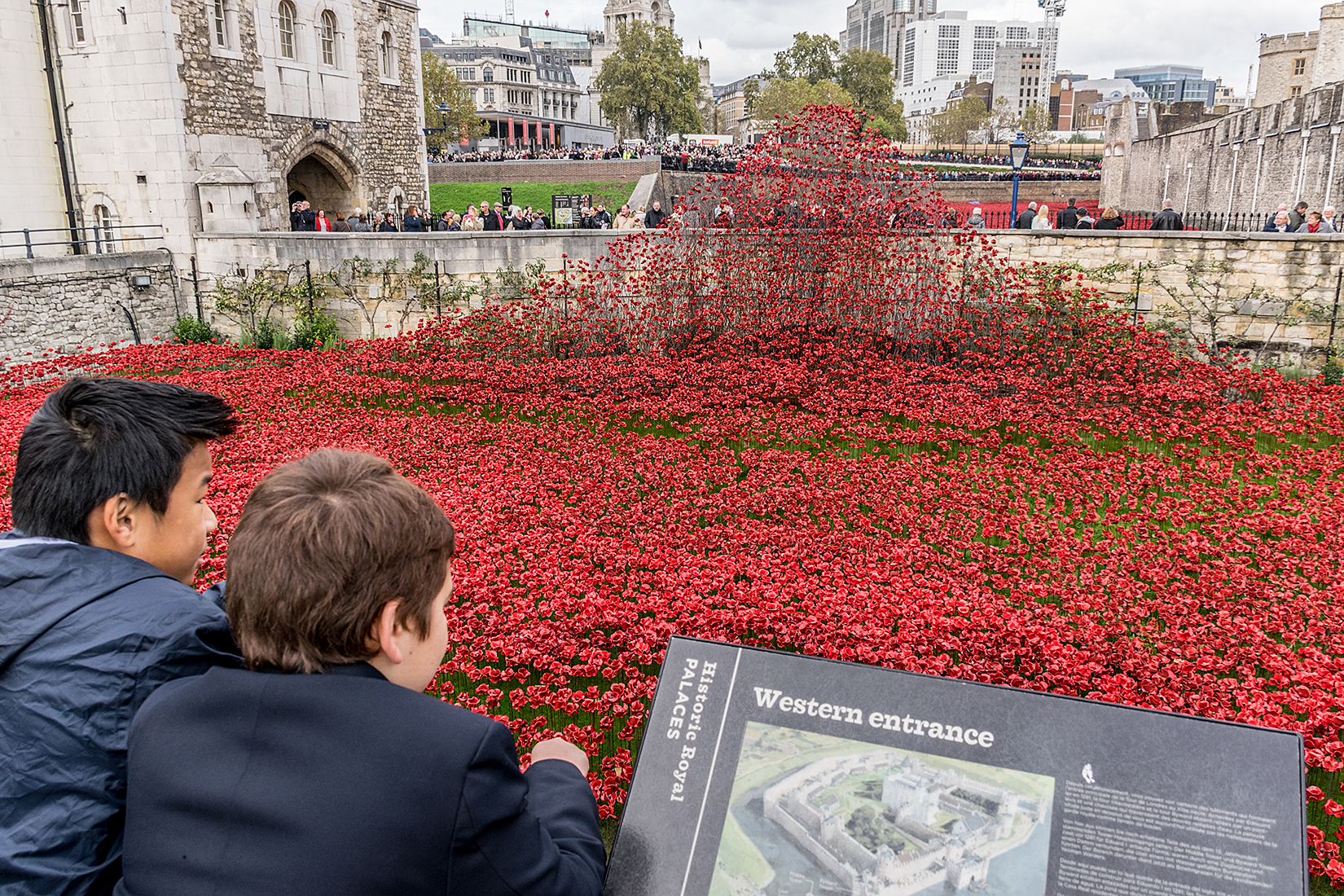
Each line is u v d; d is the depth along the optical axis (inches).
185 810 46.6
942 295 523.2
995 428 405.4
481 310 589.9
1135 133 1718.8
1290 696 171.3
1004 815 51.5
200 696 49.9
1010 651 192.1
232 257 679.1
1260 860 48.9
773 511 291.4
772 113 3299.7
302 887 43.6
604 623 206.4
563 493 314.3
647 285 552.4
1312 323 496.4
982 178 1884.8
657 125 3196.4
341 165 916.0
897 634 203.3
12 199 705.0
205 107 724.7
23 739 54.4
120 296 649.6
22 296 566.3
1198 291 515.2
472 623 208.7
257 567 49.1
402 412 446.0
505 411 450.3
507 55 4633.4
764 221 540.7
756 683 58.7
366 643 50.1
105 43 697.0
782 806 53.6
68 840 53.6
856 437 393.4
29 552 58.9
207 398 68.1
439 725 47.7
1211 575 232.7
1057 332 507.8
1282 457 354.9
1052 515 287.9
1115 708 54.3
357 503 50.1
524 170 1633.9
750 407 442.9
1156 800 51.1
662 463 348.5
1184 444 374.9
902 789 53.1
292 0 821.2
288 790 45.4
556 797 57.4
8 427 393.1
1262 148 1091.3
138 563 61.7
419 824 44.6
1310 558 249.4
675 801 55.1
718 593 229.8
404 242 611.2
